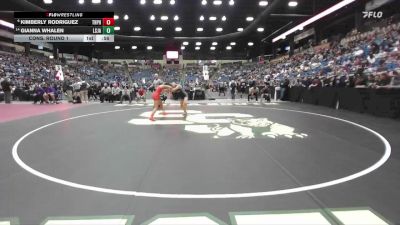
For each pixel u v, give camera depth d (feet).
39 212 13.37
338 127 35.06
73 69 160.45
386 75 43.16
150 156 22.76
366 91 46.47
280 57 154.20
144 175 18.33
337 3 84.84
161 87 43.14
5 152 24.29
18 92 84.28
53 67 137.69
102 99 80.74
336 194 15.15
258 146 25.76
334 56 81.66
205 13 111.04
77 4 98.58
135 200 14.60
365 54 64.13
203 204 14.10
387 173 18.40
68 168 19.85
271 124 37.63
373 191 15.52
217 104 69.82
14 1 88.48
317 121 39.83
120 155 23.13
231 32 150.10
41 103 74.54
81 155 23.20
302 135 30.50
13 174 18.66
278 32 134.51
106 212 13.33
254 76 139.13
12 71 105.29
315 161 21.08
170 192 15.58
